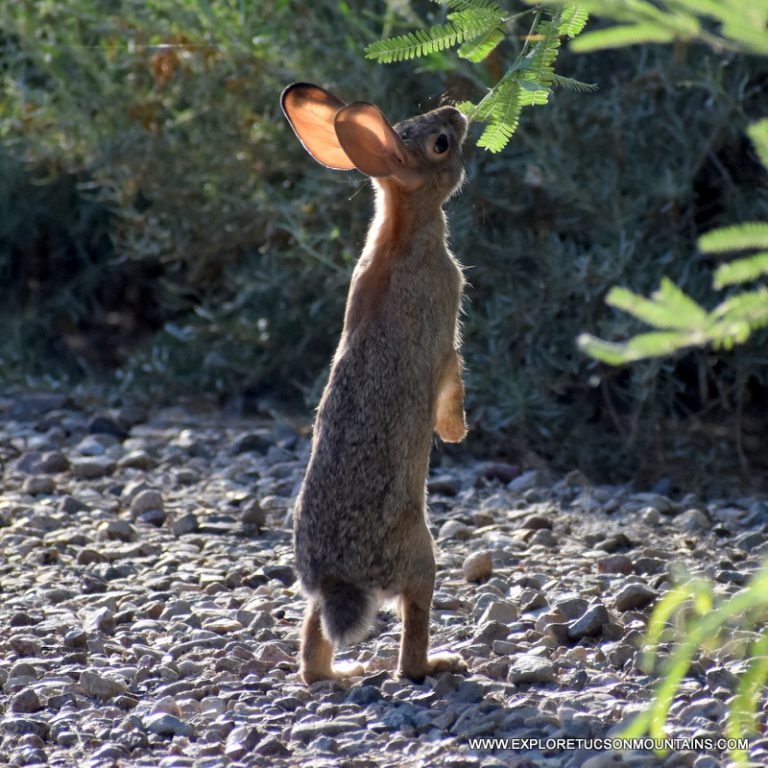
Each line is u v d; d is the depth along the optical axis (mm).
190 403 15773
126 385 16047
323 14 14172
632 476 13383
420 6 13594
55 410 15250
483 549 9727
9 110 16172
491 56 11906
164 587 9047
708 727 5996
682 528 10422
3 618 8289
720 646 7238
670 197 12664
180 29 13945
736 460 13625
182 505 11227
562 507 11258
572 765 5668
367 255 7164
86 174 18125
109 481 12078
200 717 6609
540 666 6879
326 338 15570
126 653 7633
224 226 15133
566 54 13336
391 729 6285
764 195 13227
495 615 8008
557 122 12867
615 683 6727
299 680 7141
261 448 13469
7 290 19234
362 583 6625
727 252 12984
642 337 3539
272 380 15953
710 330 3549
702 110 12836
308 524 6762
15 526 10477
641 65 12742
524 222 13922
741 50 3586
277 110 14547
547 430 13242
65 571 9383
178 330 16016
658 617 4805
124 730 6414
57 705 6840
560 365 13156
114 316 19266
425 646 6887
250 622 8227
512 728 6156
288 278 14734
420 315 6906
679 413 14625
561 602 8023
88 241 19203
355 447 6664
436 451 13430
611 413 13562
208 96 14328
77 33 14984
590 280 12797
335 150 7352
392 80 13797
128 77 14812
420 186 7020
